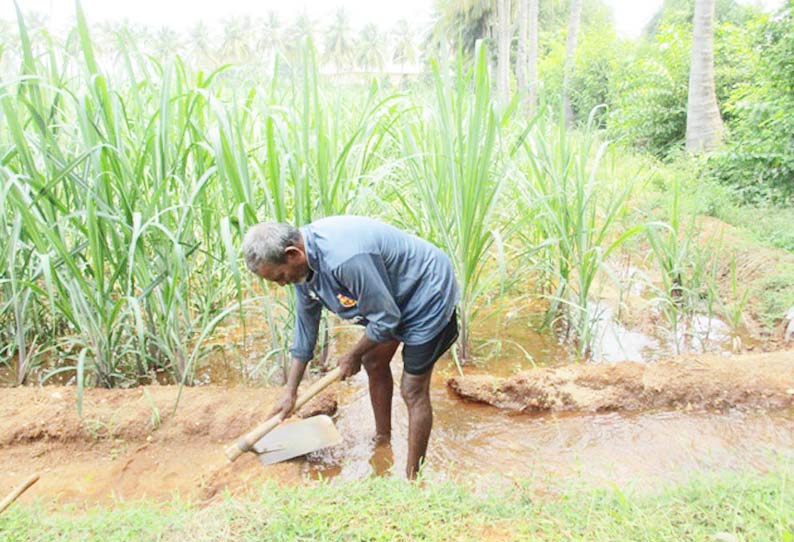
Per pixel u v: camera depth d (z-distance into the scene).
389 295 2.27
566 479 2.44
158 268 3.45
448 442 3.06
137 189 3.07
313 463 2.91
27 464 2.79
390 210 3.89
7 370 3.84
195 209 3.34
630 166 7.12
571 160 4.21
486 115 3.29
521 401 3.37
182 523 2.02
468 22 24.20
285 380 3.62
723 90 10.21
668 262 4.52
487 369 3.88
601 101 13.97
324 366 3.73
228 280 4.04
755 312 4.54
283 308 3.53
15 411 3.02
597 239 3.97
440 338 2.50
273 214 3.32
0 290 3.75
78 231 3.33
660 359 4.00
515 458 2.89
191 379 3.59
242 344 4.20
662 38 10.98
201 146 3.21
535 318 4.74
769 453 2.62
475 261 3.62
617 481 2.64
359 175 3.47
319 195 3.26
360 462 2.93
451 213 3.63
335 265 2.15
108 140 3.00
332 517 1.99
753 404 3.29
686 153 8.54
